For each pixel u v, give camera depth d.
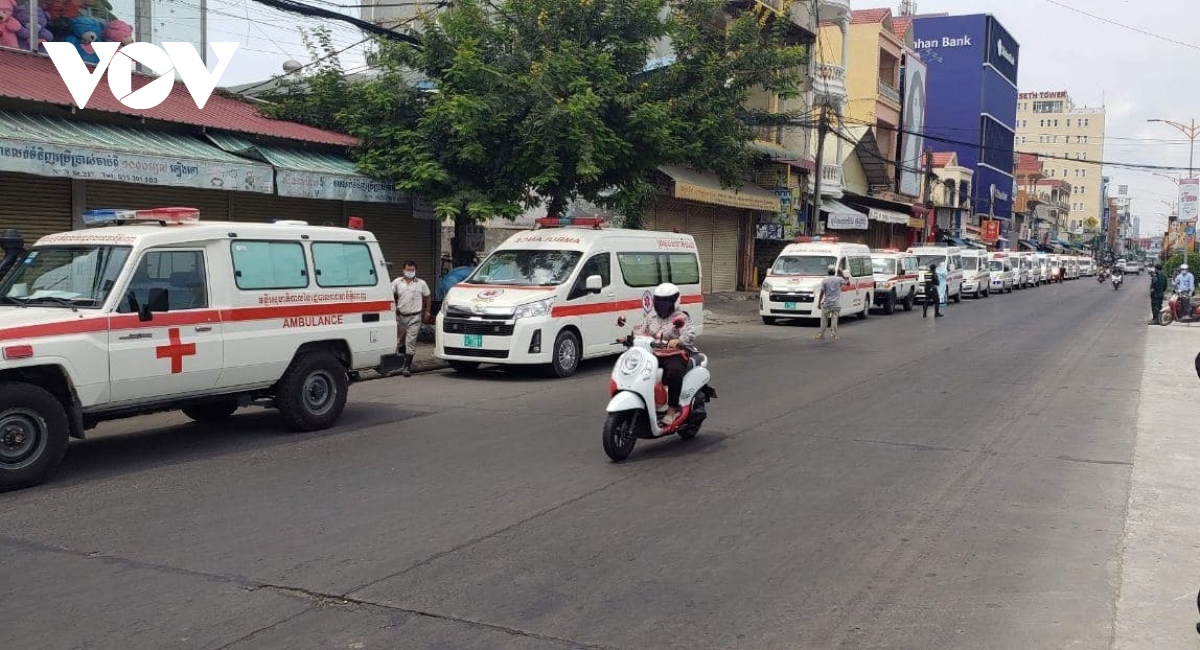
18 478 7.34
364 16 24.42
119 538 6.16
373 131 16.83
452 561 5.70
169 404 8.70
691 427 9.38
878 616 4.88
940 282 30.59
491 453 8.81
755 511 6.85
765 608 4.98
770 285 24.39
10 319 7.47
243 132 14.94
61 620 4.78
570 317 14.41
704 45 18.86
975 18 76.44
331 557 5.77
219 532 6.29
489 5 18.75
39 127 12.01
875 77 49.94
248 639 4.55
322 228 10.21
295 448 9.03
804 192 38.66
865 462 8.48
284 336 9.50
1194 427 10.23
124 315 8.08
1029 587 5.32
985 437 9.65
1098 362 16.36
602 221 16.28
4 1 13.52
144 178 12.53
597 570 5.55
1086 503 7.12
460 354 14.02
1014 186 91.31
